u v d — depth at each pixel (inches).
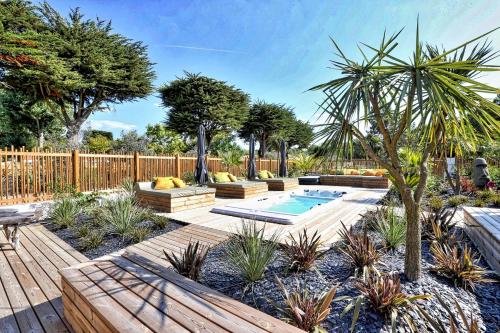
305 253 121.7
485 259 141.3
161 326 60.7
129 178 363.9
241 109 936.9
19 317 97.8
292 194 398.6
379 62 96.2
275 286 108.2
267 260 118.6
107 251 164.2
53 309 102.9
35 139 820.0
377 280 95.6
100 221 212.8
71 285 82.7
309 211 249.4
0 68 533.6
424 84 82.7
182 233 188.9
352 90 94.2
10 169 283.6
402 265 123.0
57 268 140.3
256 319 65.0
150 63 724.0
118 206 208.8
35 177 297.4
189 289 79.7
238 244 131.3
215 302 72.7
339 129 105.1
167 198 259.9
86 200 278.5
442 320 86.2
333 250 146.7
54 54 526.6
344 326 84.0
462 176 422.9
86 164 344.8
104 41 629.9
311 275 115.6
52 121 849.5
